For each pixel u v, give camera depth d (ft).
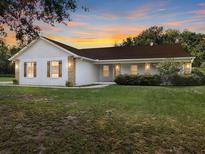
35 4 21.99
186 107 28.35
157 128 18.51
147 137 16.29
